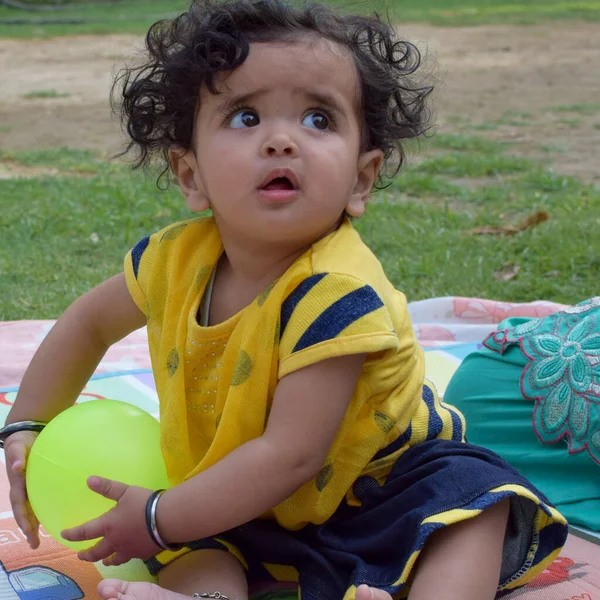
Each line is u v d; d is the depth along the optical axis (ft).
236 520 5.51
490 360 8.19
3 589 6.13
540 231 16.35
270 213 5.66
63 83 35.99
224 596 5.61
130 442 6.02
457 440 6.42
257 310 5.74
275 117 5.74
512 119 29.17
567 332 7.88
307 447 5.52
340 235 5.97
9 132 27.86
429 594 5.28
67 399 6.83
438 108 30.50
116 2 64.39
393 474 5.98
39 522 6.28
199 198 6.19
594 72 37.55
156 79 6.28
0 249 15.90
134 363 10.34
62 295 13.60
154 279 6.36
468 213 18.21
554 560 6.45
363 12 6.62
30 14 57.72
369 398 5.87
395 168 7.30
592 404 7.36
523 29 49.26
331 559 5.85
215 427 6.03
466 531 5.44
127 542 5.57
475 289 14.05
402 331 6.07
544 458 7.59
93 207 18.66
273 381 5.70
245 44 5.73
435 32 47.96
